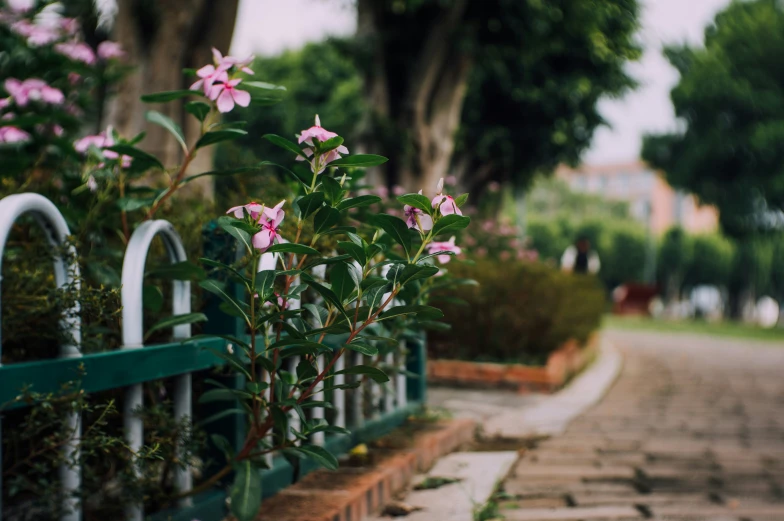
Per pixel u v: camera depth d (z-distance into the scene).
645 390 7.92
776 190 30.47
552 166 21.38
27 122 3.22
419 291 3.30
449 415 5.26
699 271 64.94
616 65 18.02
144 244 2.33
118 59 5.43
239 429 2.75
